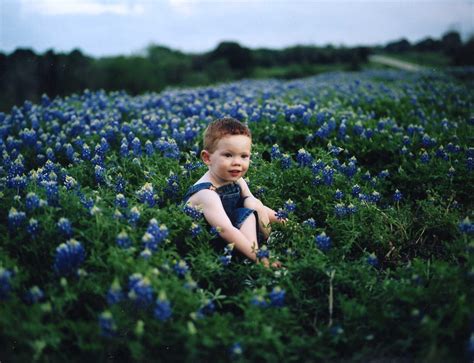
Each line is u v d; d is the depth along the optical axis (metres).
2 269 3.17
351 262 4.12
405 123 8.27
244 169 4.44
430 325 3.20
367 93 10.87
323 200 5.10
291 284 3.67
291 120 7.33
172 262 3.67
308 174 5.39
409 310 3.52
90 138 6.91
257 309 3.29
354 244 4.67
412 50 42.25
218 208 4.25
